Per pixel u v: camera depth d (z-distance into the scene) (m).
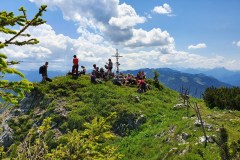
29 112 33.94
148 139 26.33
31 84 4.97
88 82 38.84
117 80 40.47
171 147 22.58
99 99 35.06
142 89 39.06
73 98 35.25
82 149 7.69
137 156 24.53
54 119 31.94
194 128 23.20
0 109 5.26
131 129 30.75
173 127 25.69
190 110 30.39
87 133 8.37
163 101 37.28
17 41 4.92
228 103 28.78
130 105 34.00
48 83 37.50
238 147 6.60
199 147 20.03
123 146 27.09
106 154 8.96
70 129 30.56
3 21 4.56
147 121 31.30
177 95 42.00
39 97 35.56
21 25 4.75
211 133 21.41
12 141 30.05
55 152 7.44
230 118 24.66
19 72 4.83
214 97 30.48
